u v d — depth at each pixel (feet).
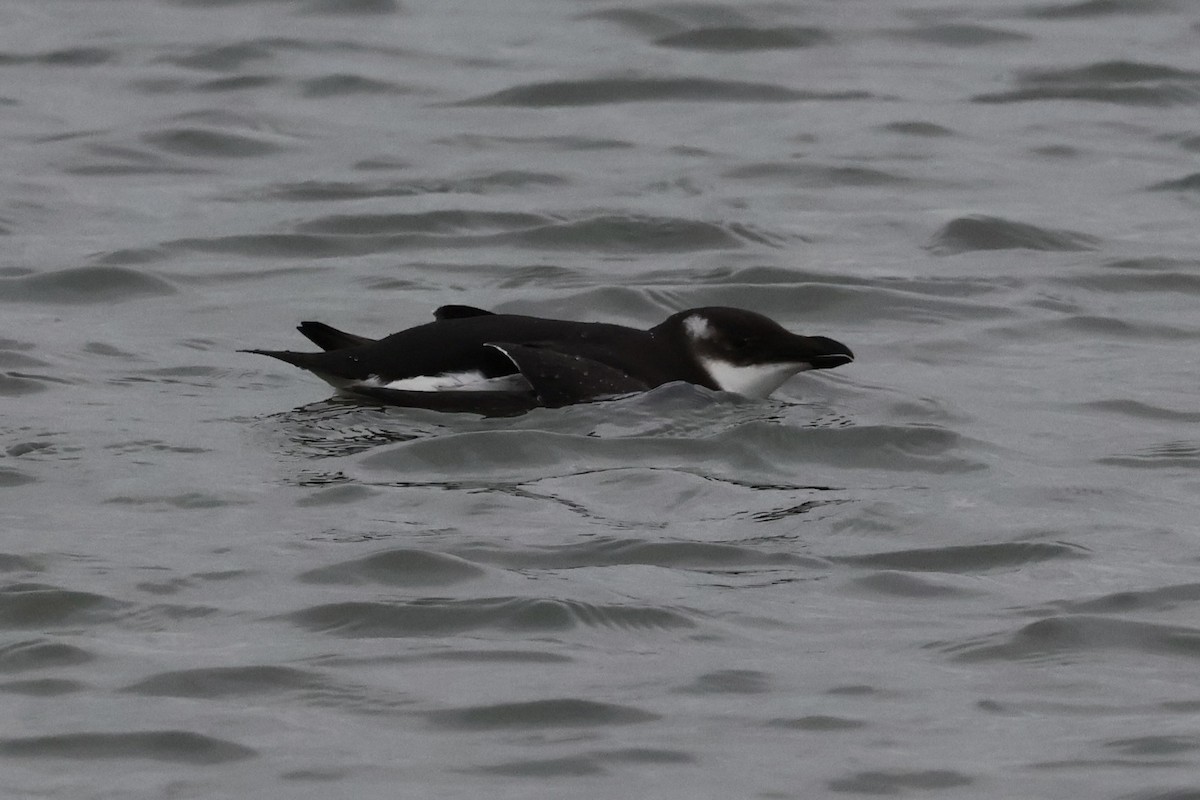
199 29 109.40
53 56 104.12
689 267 72.28
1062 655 37.04
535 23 111.55
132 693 34.78
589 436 49.90
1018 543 43.06
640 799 31.09
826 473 49.06
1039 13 113.80
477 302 67.15
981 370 59.98
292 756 32.45
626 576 40.73
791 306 67.67
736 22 111.04
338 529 43.32
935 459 49.98
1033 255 74.33
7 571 40.40
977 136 92.43
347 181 83.61
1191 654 37.11
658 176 85.25
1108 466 49.80
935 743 33.12
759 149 89.71
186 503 45.06
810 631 38.14
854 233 77.46
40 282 67.97
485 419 51.42
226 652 36.50
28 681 35.29
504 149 89.71
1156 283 70.54
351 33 108.58
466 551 41.75
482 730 33.55
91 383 55.93
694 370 54.39
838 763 32.32
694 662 36.42
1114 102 98.43
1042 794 31.32
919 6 115.03
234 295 68.33
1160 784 31.42
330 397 54.49
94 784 31.53
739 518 44.80
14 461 48.08
